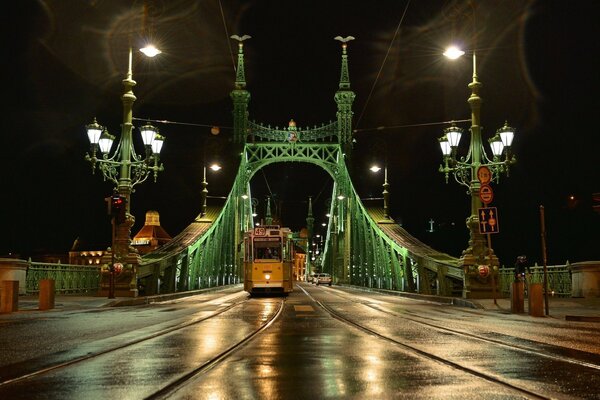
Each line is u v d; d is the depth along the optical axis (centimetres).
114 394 629
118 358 892
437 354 926
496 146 2445
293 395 627
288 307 2303
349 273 5991
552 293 2825
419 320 1652
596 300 2391
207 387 671
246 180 6450
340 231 6612
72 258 7094
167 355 923
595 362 840
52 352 959
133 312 1984
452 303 2600
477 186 2536
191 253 3744
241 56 6538
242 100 6359
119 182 2611
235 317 1767
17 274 2531
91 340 1127
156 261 3012
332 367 809
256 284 3416
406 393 631
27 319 1656
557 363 833
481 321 1633
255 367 811
